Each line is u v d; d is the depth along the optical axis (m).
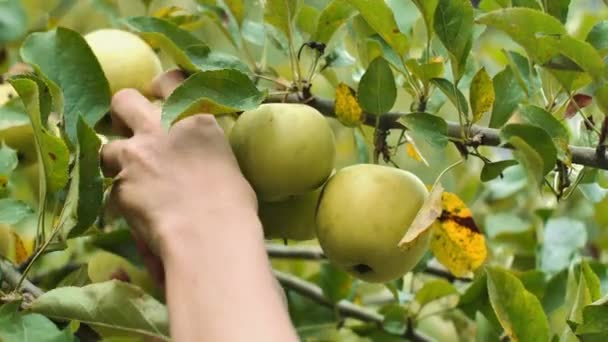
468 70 0.99
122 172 0.84
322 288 1.13
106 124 0.93
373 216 0.86
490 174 0.88
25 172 0.97
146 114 0.86
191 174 0.83
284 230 0.92
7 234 0.96
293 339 0.76
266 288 0.78
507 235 1.19
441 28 0.87
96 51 0.93
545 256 1.14
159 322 0.82
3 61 1.12
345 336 1.22
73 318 0.83
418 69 0.89
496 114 0.93
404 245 0.82
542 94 0.94
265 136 0.87
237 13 0.98
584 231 1.14
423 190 0.88
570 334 0.87
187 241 0.80
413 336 1.09
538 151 0.83
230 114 0.92
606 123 0.85
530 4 0.90
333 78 1.00
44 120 0.86
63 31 0.89
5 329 0.82
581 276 0.89
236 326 0.76
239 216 0.82
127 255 0.94
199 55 0.93
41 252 0.85
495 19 0.84
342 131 1.38
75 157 0.83
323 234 0.88
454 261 0.95
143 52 0.94
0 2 1.12
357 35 0.97
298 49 0.98
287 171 0.87
